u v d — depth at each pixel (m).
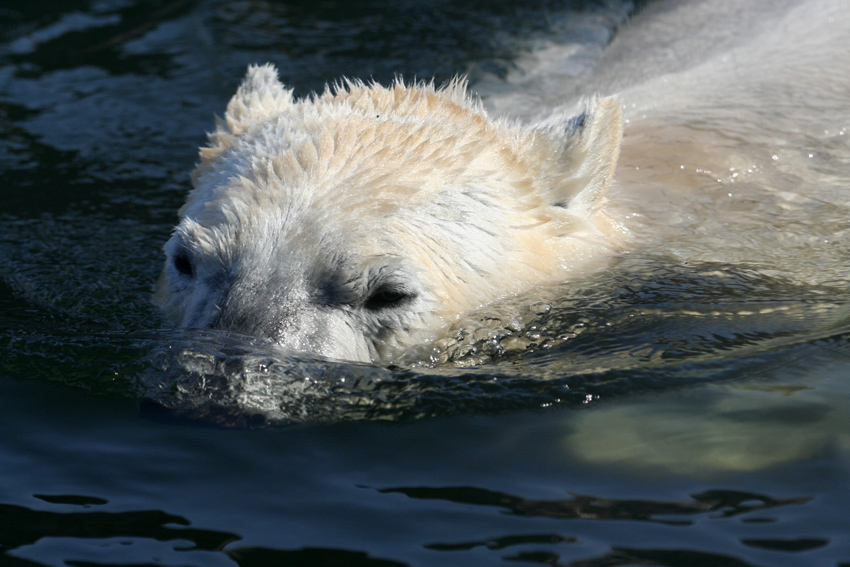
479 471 9.19
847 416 9.75
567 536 8.13
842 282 13.11
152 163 20.11
